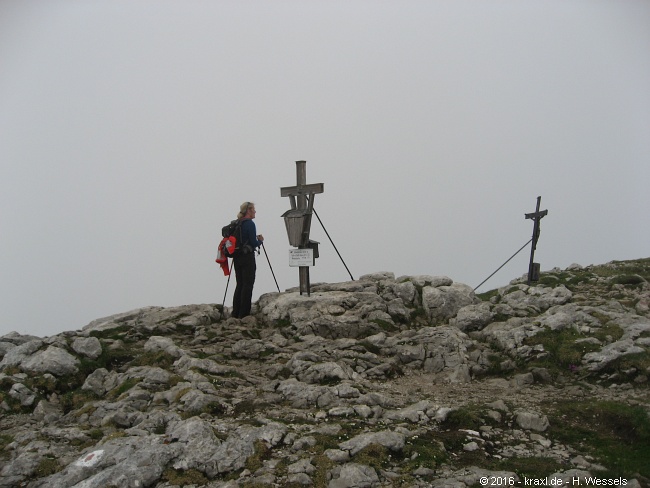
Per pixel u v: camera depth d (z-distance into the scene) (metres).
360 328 15.60
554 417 10.87
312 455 9.38
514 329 14.60
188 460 9.25
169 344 14.41
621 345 13.12
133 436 10.13
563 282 18.64
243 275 16.95
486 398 12.05
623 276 18.25
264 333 16.05
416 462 9.29
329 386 12.17
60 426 11.23
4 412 12.11
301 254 17.17
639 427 10.23
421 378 13.55
